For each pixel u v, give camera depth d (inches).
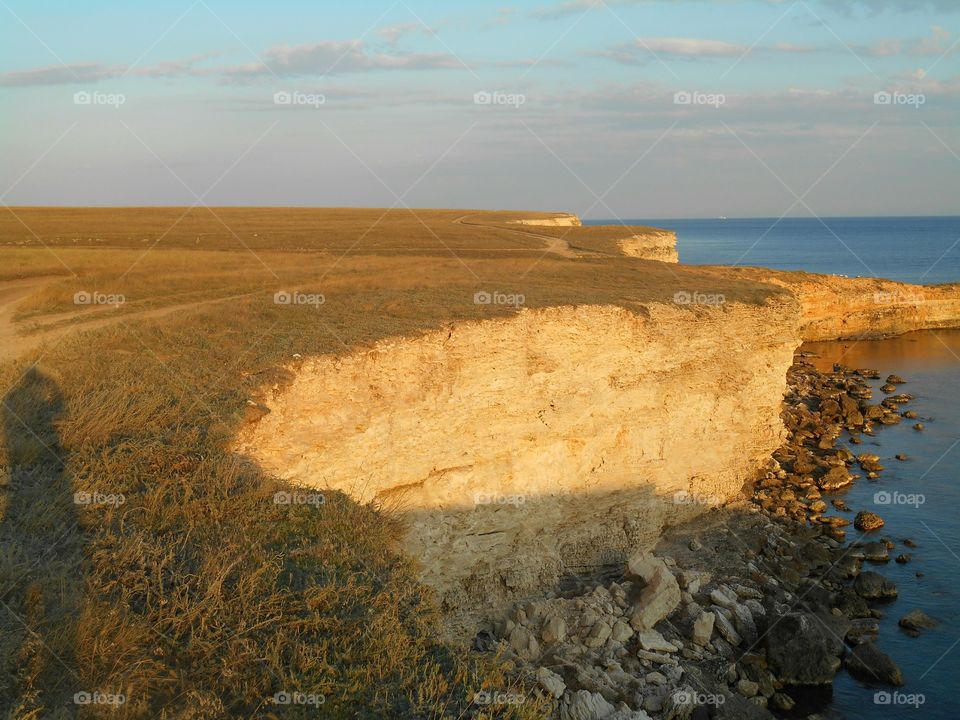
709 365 1190.9
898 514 1280.8
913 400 2049.7
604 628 847.1
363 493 808.3
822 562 1096.2
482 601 926.4
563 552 1035.3
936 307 3142.2
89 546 491.8
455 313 992.2
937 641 905.5
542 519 991.6
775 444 1357.0
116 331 948.6
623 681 777.6
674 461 1158.3
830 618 936.3
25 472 573.9
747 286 1448.1
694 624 871.1
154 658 416.5
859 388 2159.2
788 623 868.6
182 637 437.4
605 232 3334.2
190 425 674.8
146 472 587.2
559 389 995.9
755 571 1043.3
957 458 1562.5
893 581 1039.6
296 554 539.8
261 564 514.9
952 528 1218.0
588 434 1031.0
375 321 966.4
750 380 1261.1
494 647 820.0
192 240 2573.8
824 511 1295.5
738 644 875.4
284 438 729.6
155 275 1555.1
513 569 951.6
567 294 1205.1
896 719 777.6
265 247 2395.4
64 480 559.8
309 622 465.7
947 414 1907.0
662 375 1128.2
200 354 844.6
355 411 805.2
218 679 407.2
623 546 1086.4
